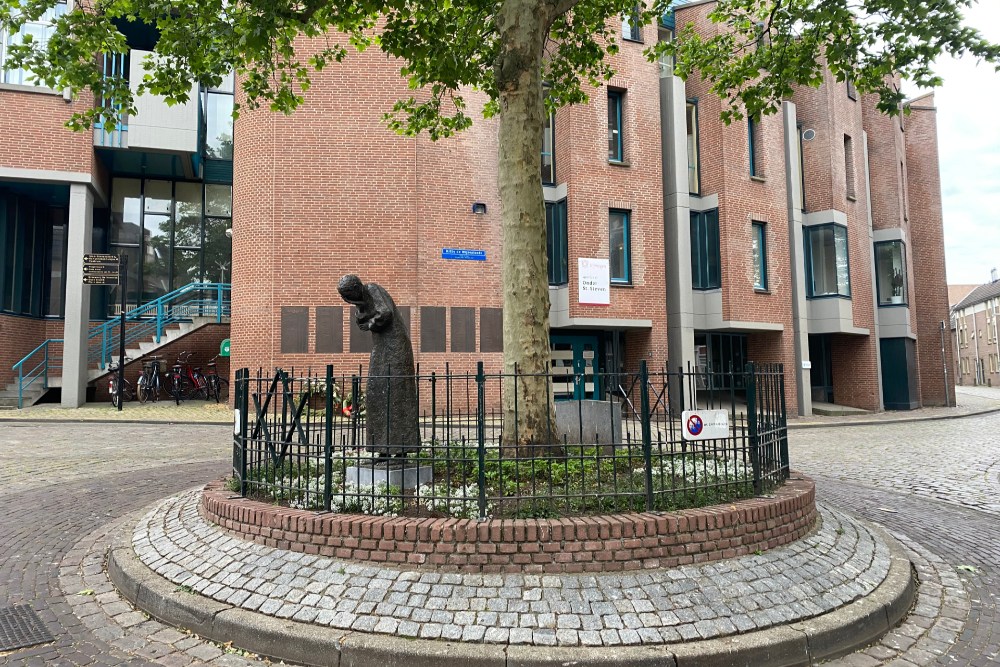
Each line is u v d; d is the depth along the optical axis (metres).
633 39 17.94
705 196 18.62
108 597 4.27
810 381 21.17
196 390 19.09
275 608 3.64
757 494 4.69
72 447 10.84
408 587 3.66
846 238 20.72
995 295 57.88
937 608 4.21
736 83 9.10
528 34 5.85
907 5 6.51
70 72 6.44
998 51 6.30
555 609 3.47
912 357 23.94
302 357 15.61
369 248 15.97
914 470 9.77
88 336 18.17
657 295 17.44
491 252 16.75
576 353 17.69
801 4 7.78
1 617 3.93
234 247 16.34
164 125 17.88
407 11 7.59
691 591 3.69
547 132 17.61
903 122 27.03
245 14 6.14
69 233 17.19
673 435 4.50
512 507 4.22
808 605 3.72
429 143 16.44
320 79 16.05
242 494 4.92
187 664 3.36
